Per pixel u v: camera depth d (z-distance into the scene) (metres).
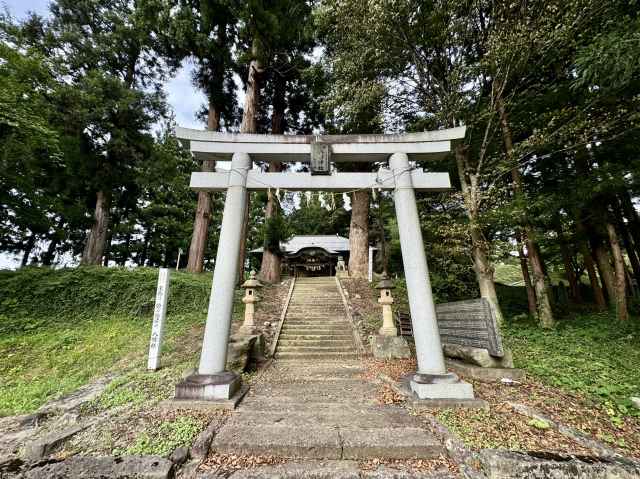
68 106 9.46
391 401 3.46
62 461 2.20
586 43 5.75
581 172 6.92
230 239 4.06
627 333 5.91
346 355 6.18
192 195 18.31
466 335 4.78
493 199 6.84
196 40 9.85
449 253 8.22
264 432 2.54
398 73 7.83
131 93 10.45
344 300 9.51
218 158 4.68
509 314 9.20
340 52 8.41
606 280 8.26
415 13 6.68
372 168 12.20
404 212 4.16
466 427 2.63
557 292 11.54
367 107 8.23
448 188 4.41
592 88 5.76
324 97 9.49
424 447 2.32
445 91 7.43
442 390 3.25
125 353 5.77
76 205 10.91
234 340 5.20
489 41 6.28
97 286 8.09
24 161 8.01
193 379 3.45
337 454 2.30
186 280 8.91
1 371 5.20
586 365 4.36
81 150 10.34
